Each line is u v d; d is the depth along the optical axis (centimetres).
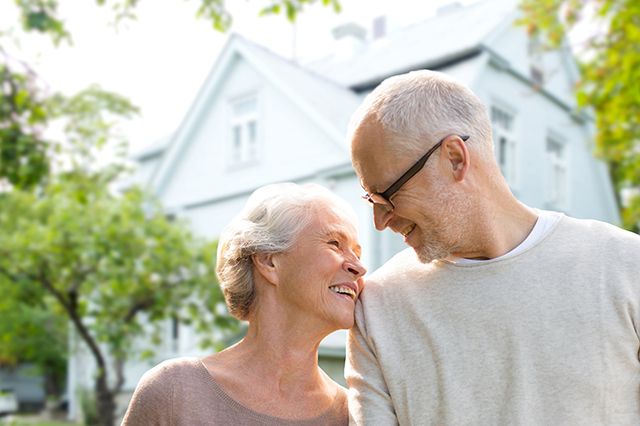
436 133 160
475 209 162
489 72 1171
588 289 157
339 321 181
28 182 645
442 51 1167
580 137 1520
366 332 179
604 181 1591
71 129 810
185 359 191
